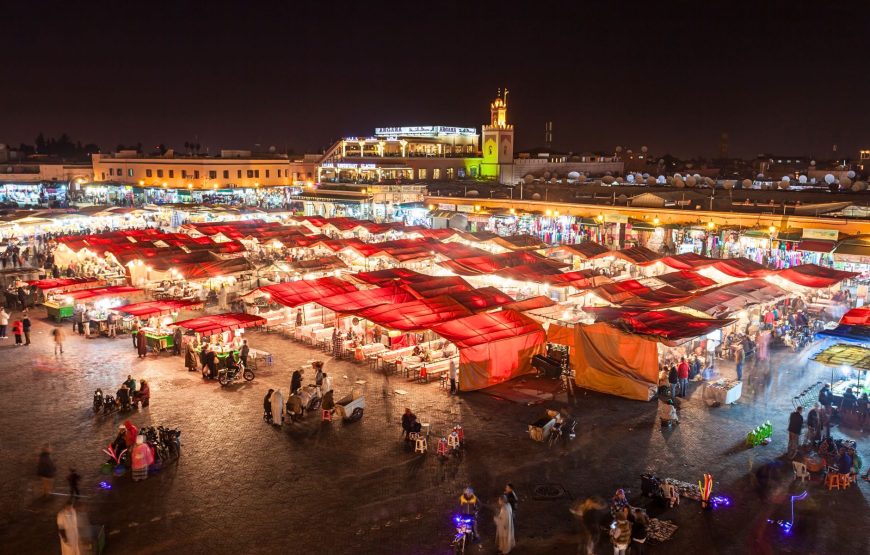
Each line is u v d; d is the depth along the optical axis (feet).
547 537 51.37
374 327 101.91
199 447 67.00
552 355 90.22
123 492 58.23
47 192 323.98
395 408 77.51
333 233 195.11
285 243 165.37
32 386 83.97
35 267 154.81
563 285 119.03
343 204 250.37
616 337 82.33
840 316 113.80
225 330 95.71
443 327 87.66
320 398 77.15
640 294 107.65
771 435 69.05
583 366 84.64
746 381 85.40
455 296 102.58
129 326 109.09
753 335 99.60
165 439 64.13
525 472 61.67
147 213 221.87
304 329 105.81
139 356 96.17
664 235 172.45
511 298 106.01
